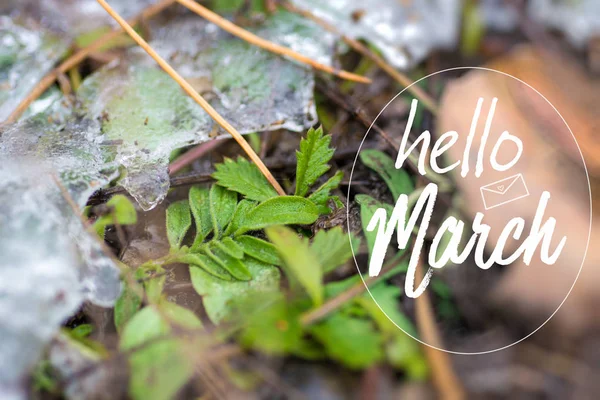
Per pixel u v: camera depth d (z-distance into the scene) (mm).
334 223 177
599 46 223
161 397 148
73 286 157
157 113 195
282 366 152
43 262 156
